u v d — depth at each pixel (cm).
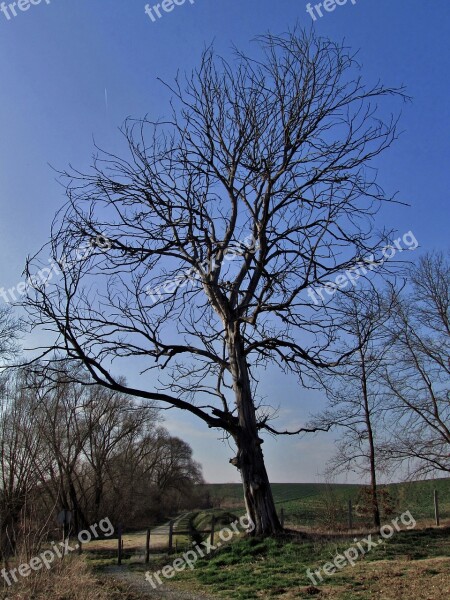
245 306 1800
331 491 2816
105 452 4694
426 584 1138
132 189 1736
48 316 1556
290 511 3403
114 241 1630
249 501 1777
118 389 1689
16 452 1752
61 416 3447
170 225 1770
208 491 8081
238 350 1852
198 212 1842
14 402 2064
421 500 2761
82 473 4706
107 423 4644
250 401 1830
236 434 1797
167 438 6366
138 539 3350
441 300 2755
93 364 1642
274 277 1709
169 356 1833
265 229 1833
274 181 1830
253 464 1788
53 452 2689
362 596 1082
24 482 1284
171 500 7400
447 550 1554
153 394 1727
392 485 2636
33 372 1602
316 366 1836
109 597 1258
